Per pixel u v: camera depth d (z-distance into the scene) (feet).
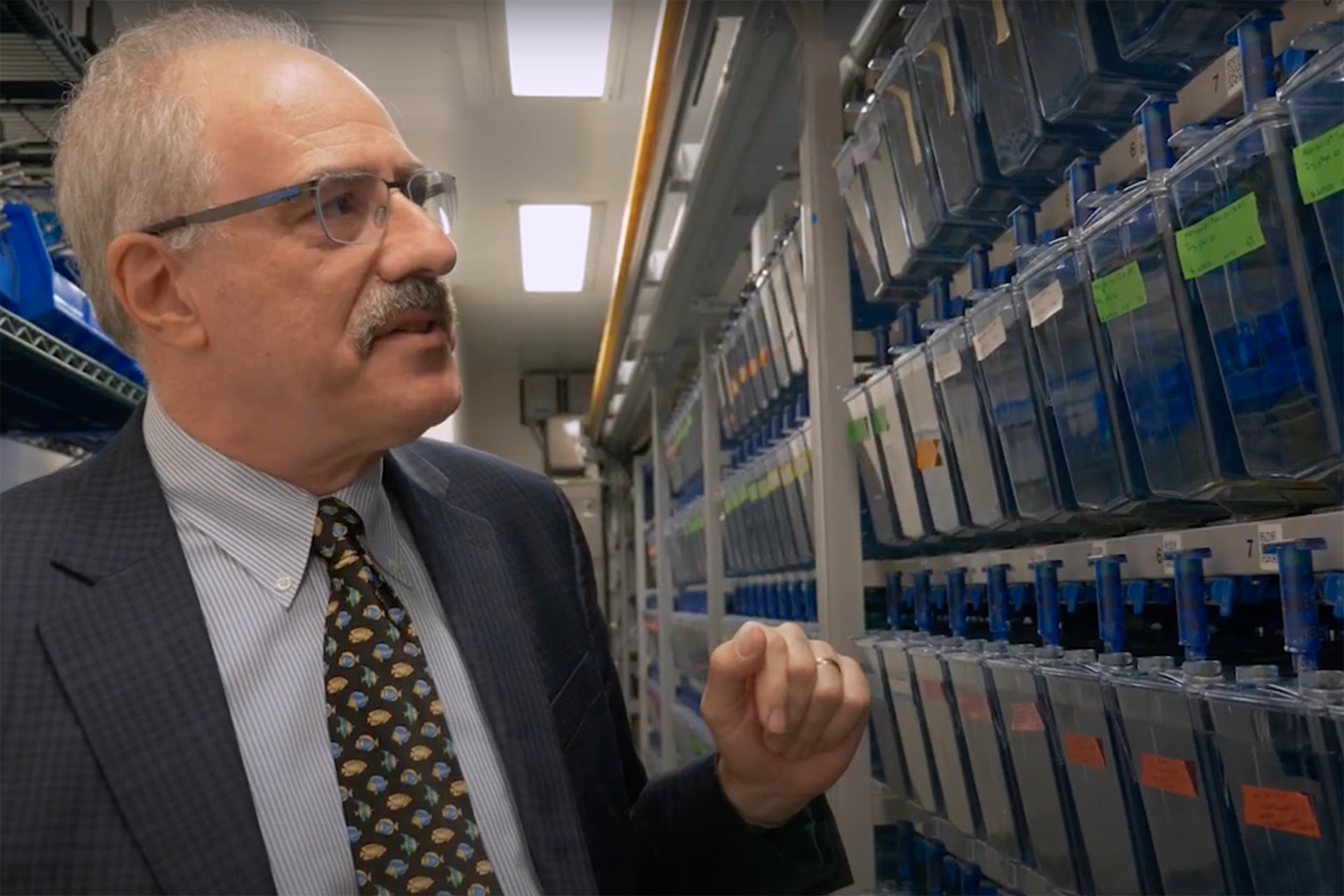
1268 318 3.06
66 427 9.37
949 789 5.52
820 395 6.85
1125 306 3.76
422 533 3.53
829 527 6.75
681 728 16.24
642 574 25.62
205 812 2.74
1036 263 4.36
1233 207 3.14
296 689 3.04
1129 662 4.06
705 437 14.08
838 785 6.50
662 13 6.95
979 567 5.54
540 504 4.05
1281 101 2.95
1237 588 3.75
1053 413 4.50
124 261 3.16
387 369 3.11
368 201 3.17
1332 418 2.89
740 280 14.01
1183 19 3.82
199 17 3.45
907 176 5.85
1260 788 3.15
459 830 3.06
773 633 3.25
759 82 7.50
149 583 2.98
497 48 13.66
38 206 7.46
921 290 6.54
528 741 3.31
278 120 3.09
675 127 8.41
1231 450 3.35
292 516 3.23
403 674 3.19
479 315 25.96
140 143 3.12
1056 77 4.41
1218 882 3.39
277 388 3.10
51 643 2.80
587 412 31.17
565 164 17.51
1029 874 4.74
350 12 12.65
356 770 3.03
